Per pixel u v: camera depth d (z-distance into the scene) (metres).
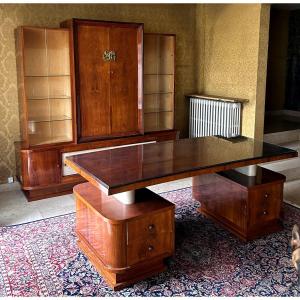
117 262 2.61
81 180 4.46
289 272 2.82
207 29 5.70
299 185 4.62
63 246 3.19
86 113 4.41
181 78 5.73
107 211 2.67
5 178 4.58
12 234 3.40
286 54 7.65
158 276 2.78
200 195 3.78
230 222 3.46
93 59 4.34
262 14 4.80
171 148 3.54
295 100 7.68
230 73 5.38
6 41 4.31
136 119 4.79
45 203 4.19
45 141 4.41
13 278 2.74
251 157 3.18
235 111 5.04
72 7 4.64
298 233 1.69
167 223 2.78
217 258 3.02
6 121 4.48
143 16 5.17
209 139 3.95
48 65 4.44
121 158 3.18
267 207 3.33
